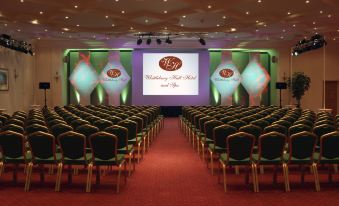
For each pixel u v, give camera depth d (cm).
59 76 2367
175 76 2366
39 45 2369
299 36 2173
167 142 1288
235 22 1759
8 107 2016
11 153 673
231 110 1390
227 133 768
